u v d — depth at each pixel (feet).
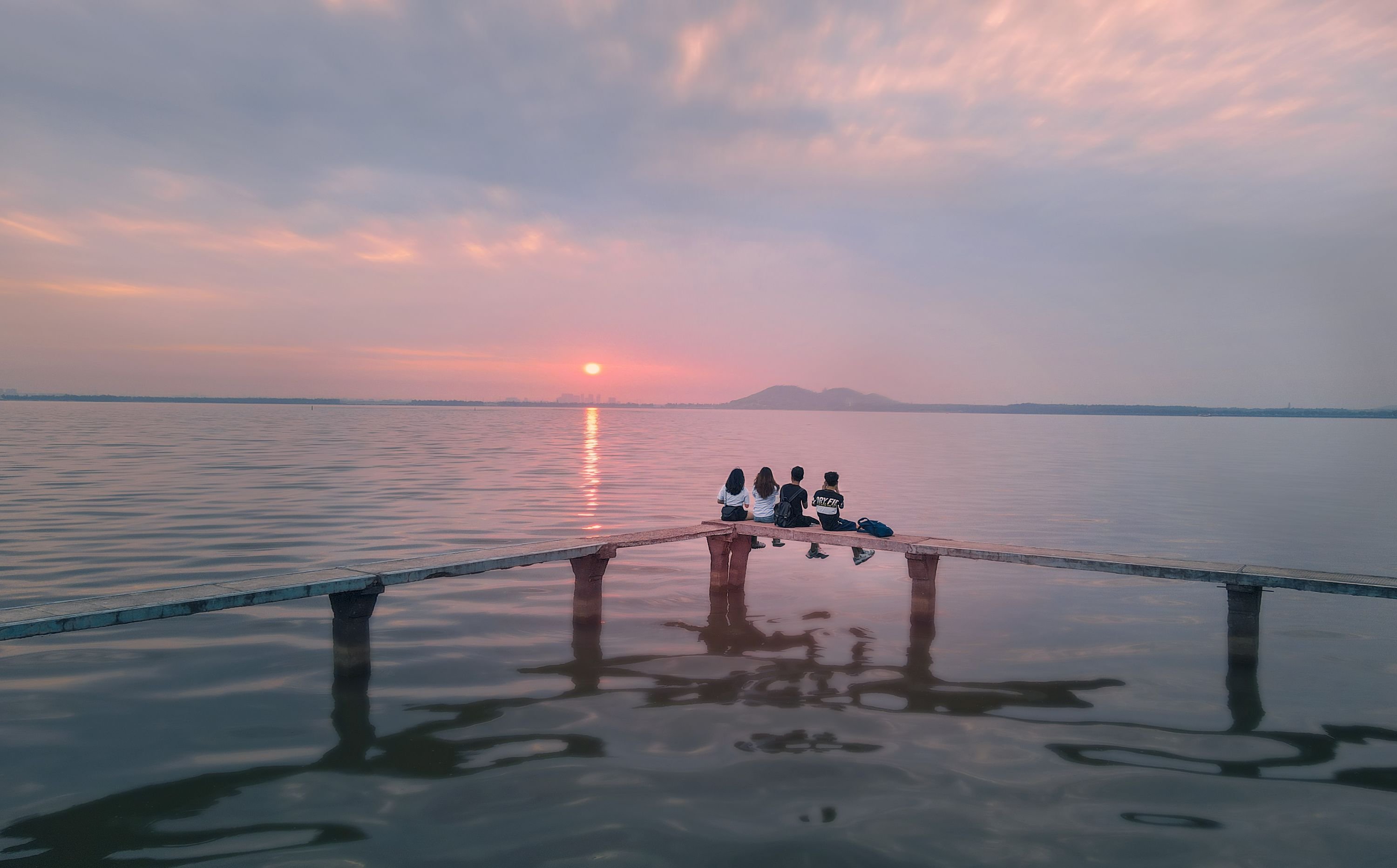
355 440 175.42
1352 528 58.80
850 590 37.86
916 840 14.90
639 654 27.02
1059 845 14.83
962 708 22.20
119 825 15.21
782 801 16.42
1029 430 367.86
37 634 17.97
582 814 15.74
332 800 16.33
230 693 22.72
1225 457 155.74
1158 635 30.17
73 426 237.45
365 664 24.14
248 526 51.72
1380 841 15.16
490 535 50.80
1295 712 22.20
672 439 218.38
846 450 166.91
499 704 22.09
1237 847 14.88
